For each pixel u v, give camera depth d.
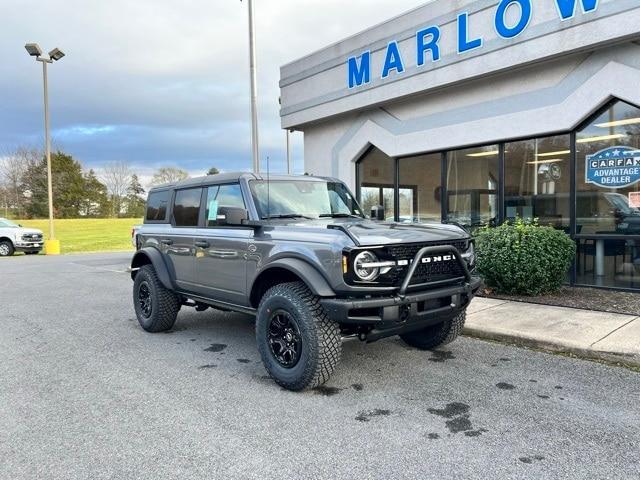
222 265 5.21
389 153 11.02
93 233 41.34
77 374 4.86
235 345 5.91
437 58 9.38
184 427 3.60
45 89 23.45
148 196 7.08
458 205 9.96
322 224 4.69
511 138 8.81
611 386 4.27
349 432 3.48
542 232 7.52
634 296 7.39
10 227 23.25
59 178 65.56
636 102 7.21
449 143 9.76
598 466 2.96
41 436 3.48
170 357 5.42
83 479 2.89
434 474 2.90
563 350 5.22
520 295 7.73
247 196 5.08
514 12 8.12
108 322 7.37
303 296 4.19
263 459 3.11
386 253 3.99
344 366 4.92
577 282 8.34
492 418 3.67
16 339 6.35
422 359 5.12
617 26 6.95
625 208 7.71
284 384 4.31
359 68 11.09
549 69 8.16
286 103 13.45
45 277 13.51
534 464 3.00
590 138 8.00
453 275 4.47
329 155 12.79
